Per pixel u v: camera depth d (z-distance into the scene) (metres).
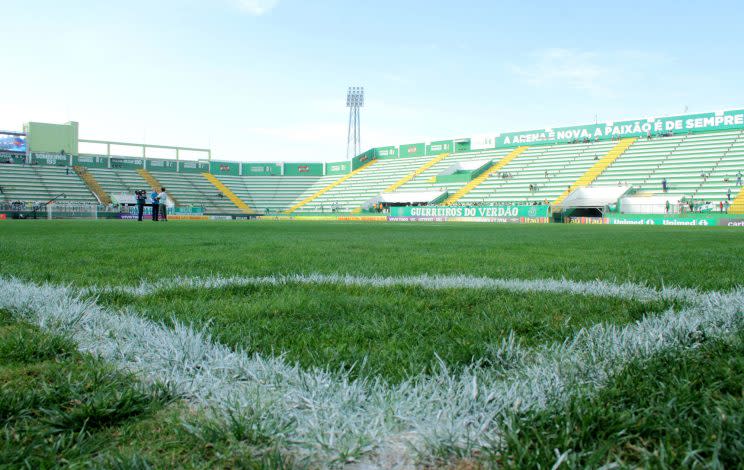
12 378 1.49
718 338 1.81
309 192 67.19
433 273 4.05
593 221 35.66
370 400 1.33
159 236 9.77
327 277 3.68
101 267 4.27
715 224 30.12
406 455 1.09
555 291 3.10
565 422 1.15
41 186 52.44
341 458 1.06
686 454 0.99
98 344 1.86
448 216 42.09
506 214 39.09
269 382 1.46
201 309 2.41
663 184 38.75
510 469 1.00
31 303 2.52
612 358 1.62
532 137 56.03
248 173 70.31
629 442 1.08
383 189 58.59
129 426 1.21
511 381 1.47
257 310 2.39
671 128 47.50
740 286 3.27
